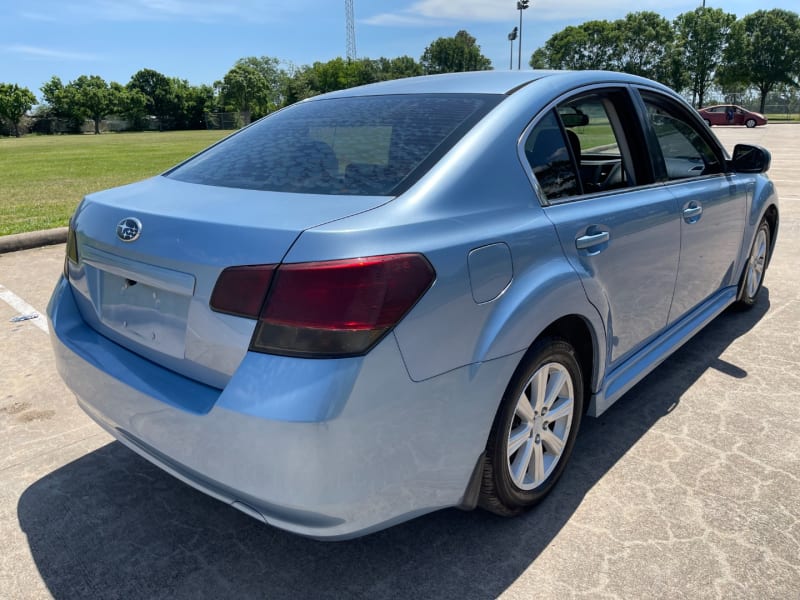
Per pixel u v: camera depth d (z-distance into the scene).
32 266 6.45
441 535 2.37
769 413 3.24
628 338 2.87
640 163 3.01
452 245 1.88
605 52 78.00
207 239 1.83
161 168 18.41
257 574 2.21
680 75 73.62
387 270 1.71
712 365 3.83
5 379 3.80
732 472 2.73
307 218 1.81
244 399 1.69
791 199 9.66
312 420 1.62
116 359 2.15
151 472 2.84
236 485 1.77
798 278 5.64
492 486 2.21
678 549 2.26
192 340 1.87
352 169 2.15
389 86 2.90
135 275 2.02
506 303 2.04
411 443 1.82
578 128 2.68
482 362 1.97
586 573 2.16
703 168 3.61
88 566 2.26
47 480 2.78
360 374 1.66
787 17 64.62
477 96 2.47
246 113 94.00
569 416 2.55
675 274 3.17
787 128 36.25
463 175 2.06
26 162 22.02
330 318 1.65
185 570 2.23
